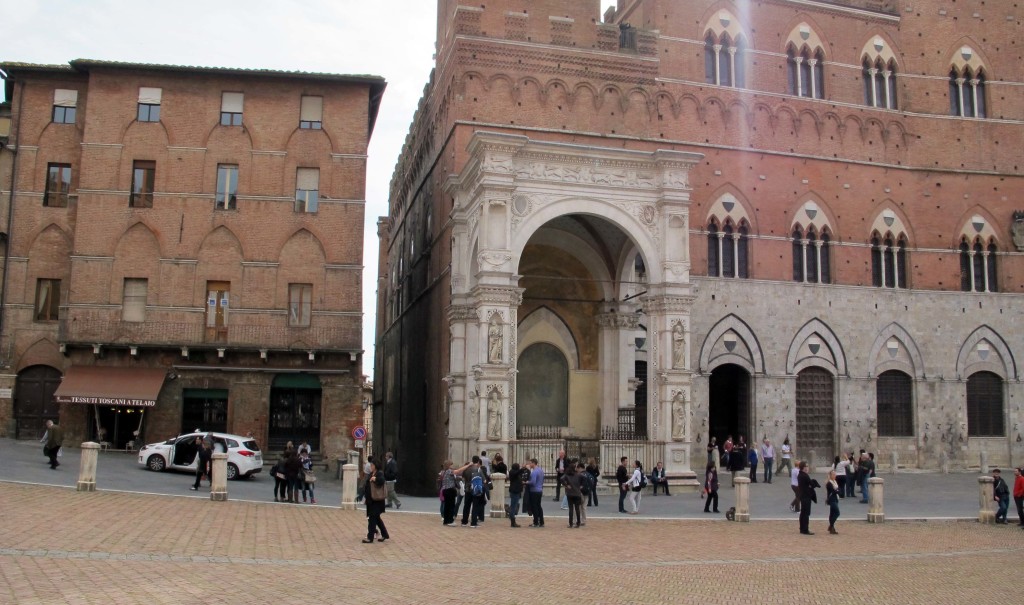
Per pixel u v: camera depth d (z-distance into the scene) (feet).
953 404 164.35
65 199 146.72
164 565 59.77
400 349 214.48
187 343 138.92
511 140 122.52
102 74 144.15
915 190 168.45
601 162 128.57
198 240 142.61
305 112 147.74
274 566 62.34
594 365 151.84
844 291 161.17
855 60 169.17
